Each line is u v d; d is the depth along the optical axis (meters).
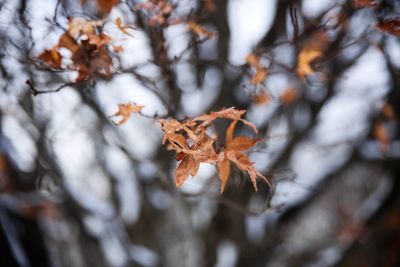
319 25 1.76
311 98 3.34
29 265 3.12
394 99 3.19
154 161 2.66
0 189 3.04
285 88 2.79
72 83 1.45
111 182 4.16
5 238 2.84
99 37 1.37
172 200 4.09
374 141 3.57
